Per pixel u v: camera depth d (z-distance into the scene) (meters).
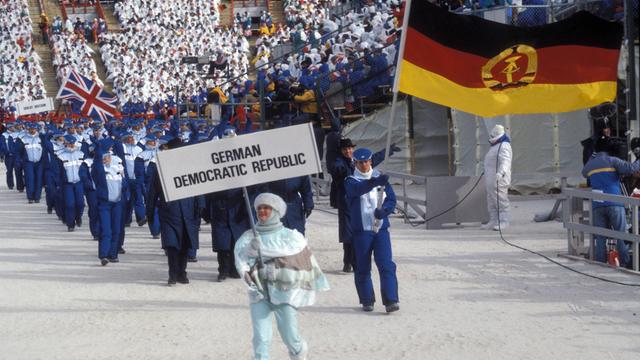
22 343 10.21
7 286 13.64
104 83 56.12
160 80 54.66
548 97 13.30
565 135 22.86
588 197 13.84
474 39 12.86
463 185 18.12
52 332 10.71
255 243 8.12
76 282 13.84
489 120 23.17
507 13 23.03
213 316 11.29
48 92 56.12
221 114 31.30
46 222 22.05
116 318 11.34
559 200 18.45
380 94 27.38
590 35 13.32
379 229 11.07
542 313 10.78
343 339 9.93
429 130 26.72
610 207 13.74
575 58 13.31
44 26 59.94
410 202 18.92
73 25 60.81
